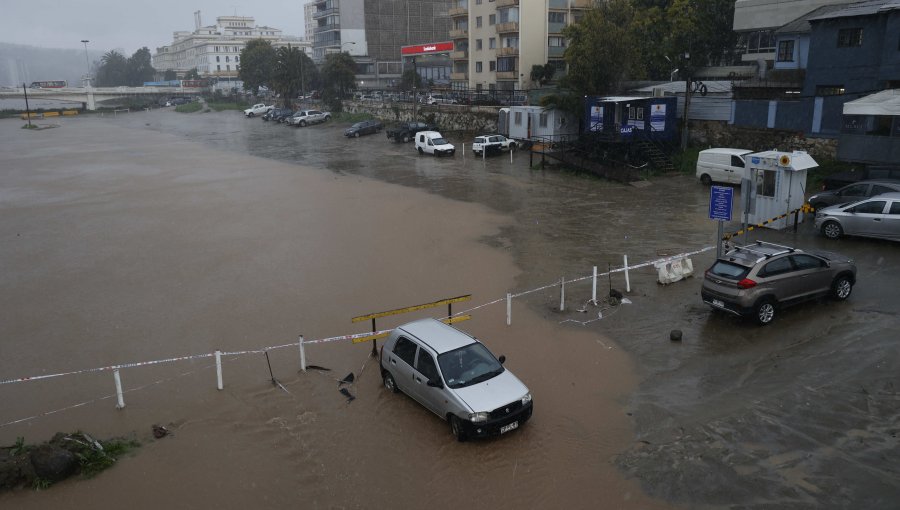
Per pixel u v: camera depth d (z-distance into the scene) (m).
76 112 125.31
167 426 11.09
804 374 11.79
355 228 25.80
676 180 33.44
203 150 58.31
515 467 9.55
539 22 65.00
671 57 49.22
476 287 17.98
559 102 43.28
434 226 25.64
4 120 108.81
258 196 33.88
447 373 10.59
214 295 18.08
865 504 8.27
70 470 9.66
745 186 17.48
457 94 66.94
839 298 15.13
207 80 168.00
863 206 19.94
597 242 22.14
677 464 9.41
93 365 13.70
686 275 17.56
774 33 39.94
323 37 122.00
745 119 34.72
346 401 11.73
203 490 9.30
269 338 14.84
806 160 22.22
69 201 33.81
